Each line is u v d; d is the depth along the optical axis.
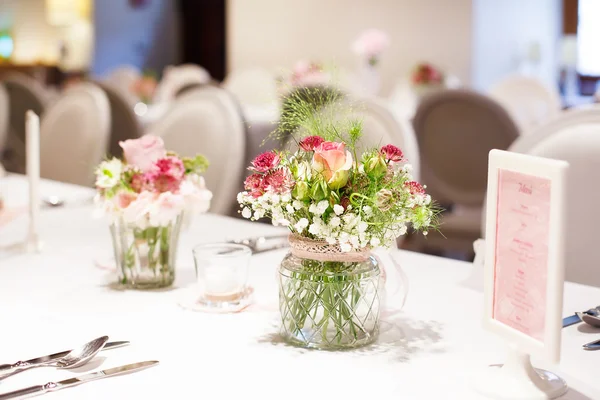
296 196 1.02
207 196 1.38
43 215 2.05
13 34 11.20
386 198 1.01
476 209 3.61
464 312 1.23
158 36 11.17
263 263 1.55
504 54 7.65
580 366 1.01
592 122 1.85
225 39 10.70
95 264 1.54
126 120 4.28
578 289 1.37
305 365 1.01
